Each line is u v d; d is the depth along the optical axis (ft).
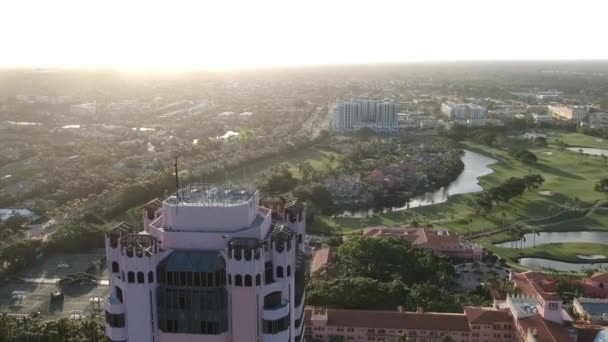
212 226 373.81
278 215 444.96
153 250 355.77
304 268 432.25
